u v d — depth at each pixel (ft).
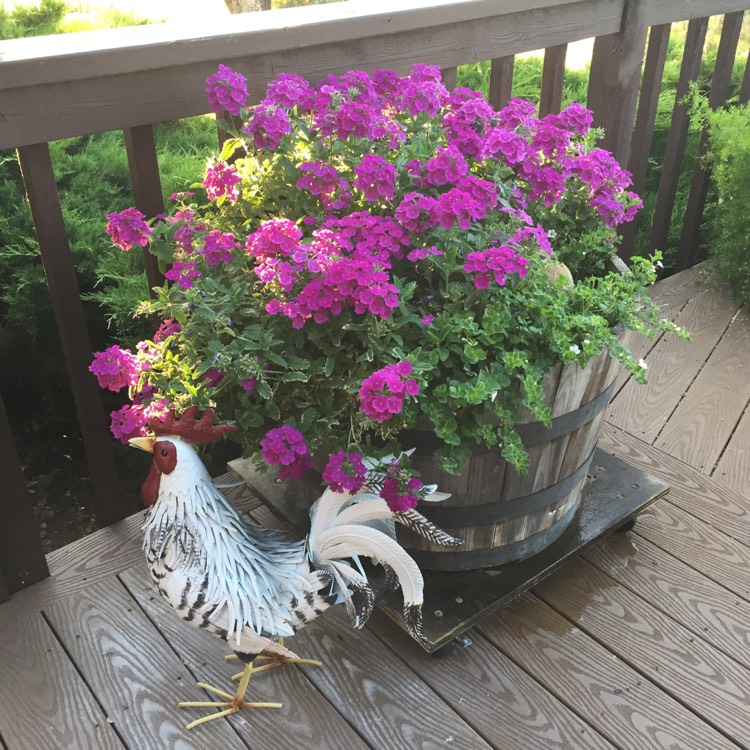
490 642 5.45
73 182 8.98
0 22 11.35
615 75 7.89
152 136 5.45
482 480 5.07
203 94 5.41
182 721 4.93
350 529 4.47
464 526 5.31
